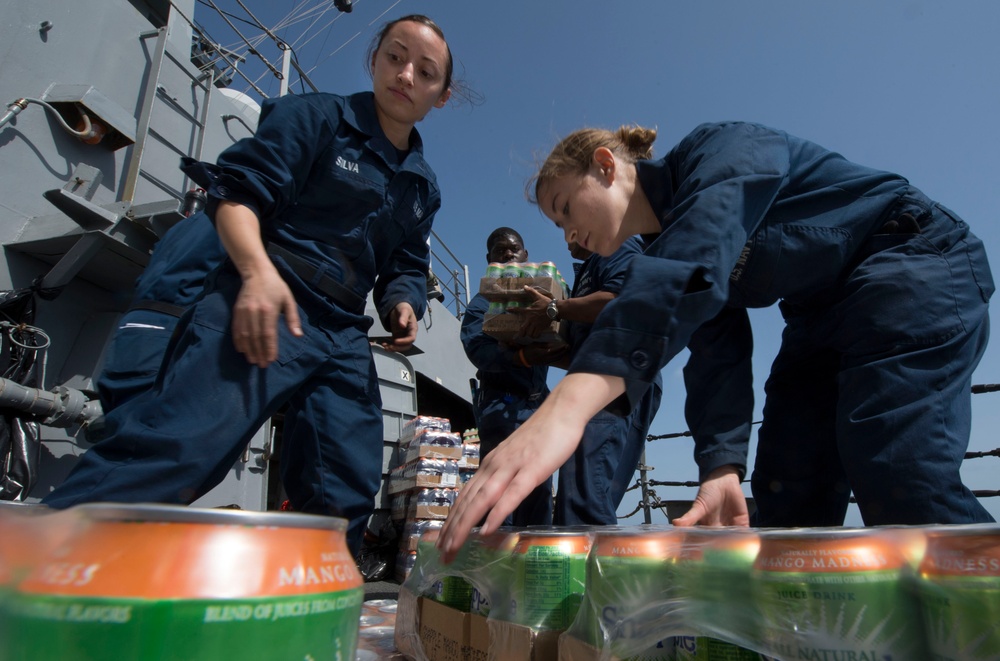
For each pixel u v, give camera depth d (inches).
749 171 44.2
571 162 61.8
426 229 90.9
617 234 61.9
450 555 29.9
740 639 25.0
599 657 29.8
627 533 32.1
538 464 30.5
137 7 169.8
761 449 67.6
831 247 50.4
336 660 17.8
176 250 103.0
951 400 44.6
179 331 61.2
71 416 108.9
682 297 35.6
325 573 18.3
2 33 126.4
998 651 19.3
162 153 159.5
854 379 47.8
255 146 61.9
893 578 22.6
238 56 197.8
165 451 52.5
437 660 46.5
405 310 86.7
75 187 132.3
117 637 14.9
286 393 63.1
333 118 70.3
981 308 48.2
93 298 136.3
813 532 24.2
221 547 16.7
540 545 38.2
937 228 50.4
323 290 68.7
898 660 21.5
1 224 119.8
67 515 17.3
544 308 96.3
